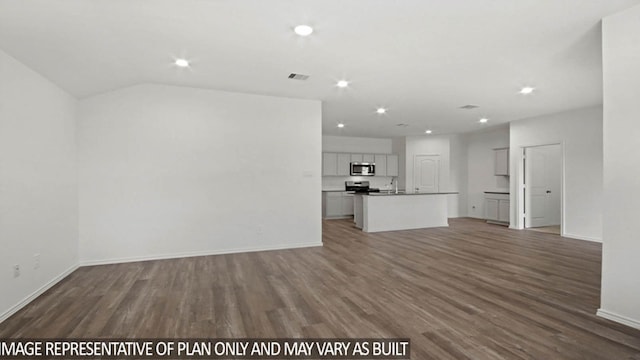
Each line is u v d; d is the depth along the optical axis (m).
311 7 2.38
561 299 3.02
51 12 2.29
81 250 4.14
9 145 2.73
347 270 3.97
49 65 3.09
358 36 2.89
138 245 4.38
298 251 4.99
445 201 7.83
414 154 9.66
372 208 7.03
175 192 4.54
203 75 4.00
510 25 2.68
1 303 2.58
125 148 4.30
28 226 2.99
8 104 2.73
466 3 2.33
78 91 3.88
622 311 2.48
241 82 4.32
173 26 2.64
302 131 5.24
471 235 6.50
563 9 2.42
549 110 6.10
